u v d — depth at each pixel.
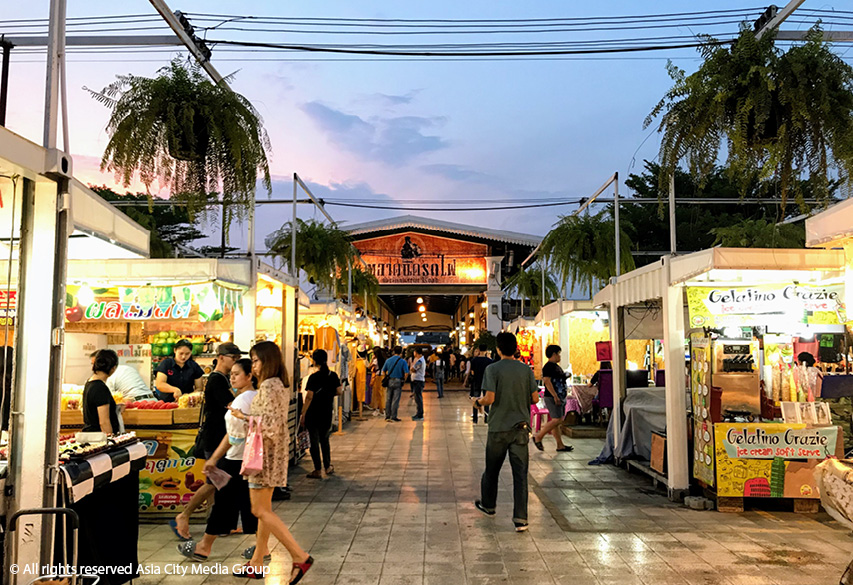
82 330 8.70
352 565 4.66
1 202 3.67
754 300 6.54
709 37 4.89
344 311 15.06
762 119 4.49
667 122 5.09
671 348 6.80
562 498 6.80
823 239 5.06
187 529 5.11
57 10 3.68
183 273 6.72
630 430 8.55
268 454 4.30
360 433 12.34
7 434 3.62
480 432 12.44
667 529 5.58
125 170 5.90
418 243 26.78
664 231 22.91
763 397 6.48
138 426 5.94
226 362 5.36
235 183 6.14
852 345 6.63
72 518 3.30
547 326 16.95
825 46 4.61
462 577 4.41
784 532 5.48
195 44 5.87
